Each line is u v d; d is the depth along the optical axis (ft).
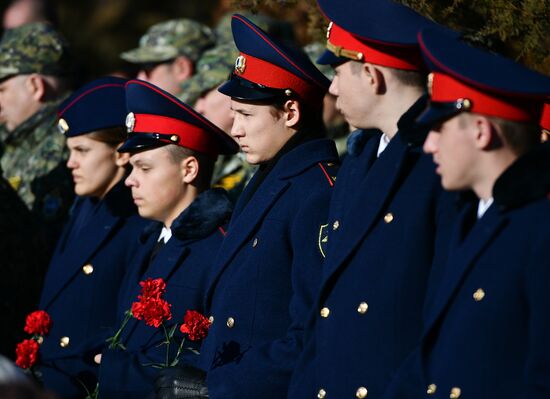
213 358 30.53
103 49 87.66
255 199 31.42
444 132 23.90
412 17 27.35
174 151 35.09
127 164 40.01
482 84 23.30
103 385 32.86
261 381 28.86
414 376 24.06
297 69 31.63
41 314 34.06
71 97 40.19
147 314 30.83
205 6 87.45
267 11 53.78
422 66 27.17
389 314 25.63
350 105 27.66
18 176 48.16
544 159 22.91
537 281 22.15
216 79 48.06
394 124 27.27
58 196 46.57
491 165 23.63
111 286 38.73
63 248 41.04
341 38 27.63
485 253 23.15
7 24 58.13
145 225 38.47
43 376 37.09
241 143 32.24
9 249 41.86
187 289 33.60
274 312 30.25
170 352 33.17
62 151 47.62
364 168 27.78
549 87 23.27
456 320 23.29
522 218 22.80
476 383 22.71
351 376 26.00
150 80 56.54
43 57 50.60
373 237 26.30
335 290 26.78
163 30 56.70
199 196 34.58
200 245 34.06
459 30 33.04
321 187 30.27
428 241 25.57
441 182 25.32
